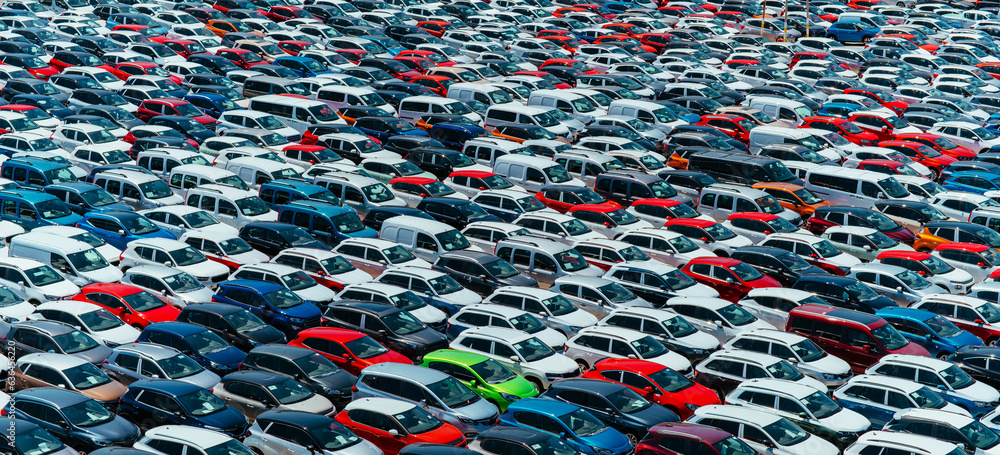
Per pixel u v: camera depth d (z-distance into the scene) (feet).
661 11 305.53
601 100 192.13
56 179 137.49
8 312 98.89
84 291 101.76
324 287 107.34
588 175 151.02
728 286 113.19
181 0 266.98
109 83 187.93
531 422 77.25
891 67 231.09
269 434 73.46
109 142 155.94
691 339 96.99
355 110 174.60
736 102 198.59
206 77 191.21
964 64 246.27
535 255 115.14
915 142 173.88
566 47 253.24
